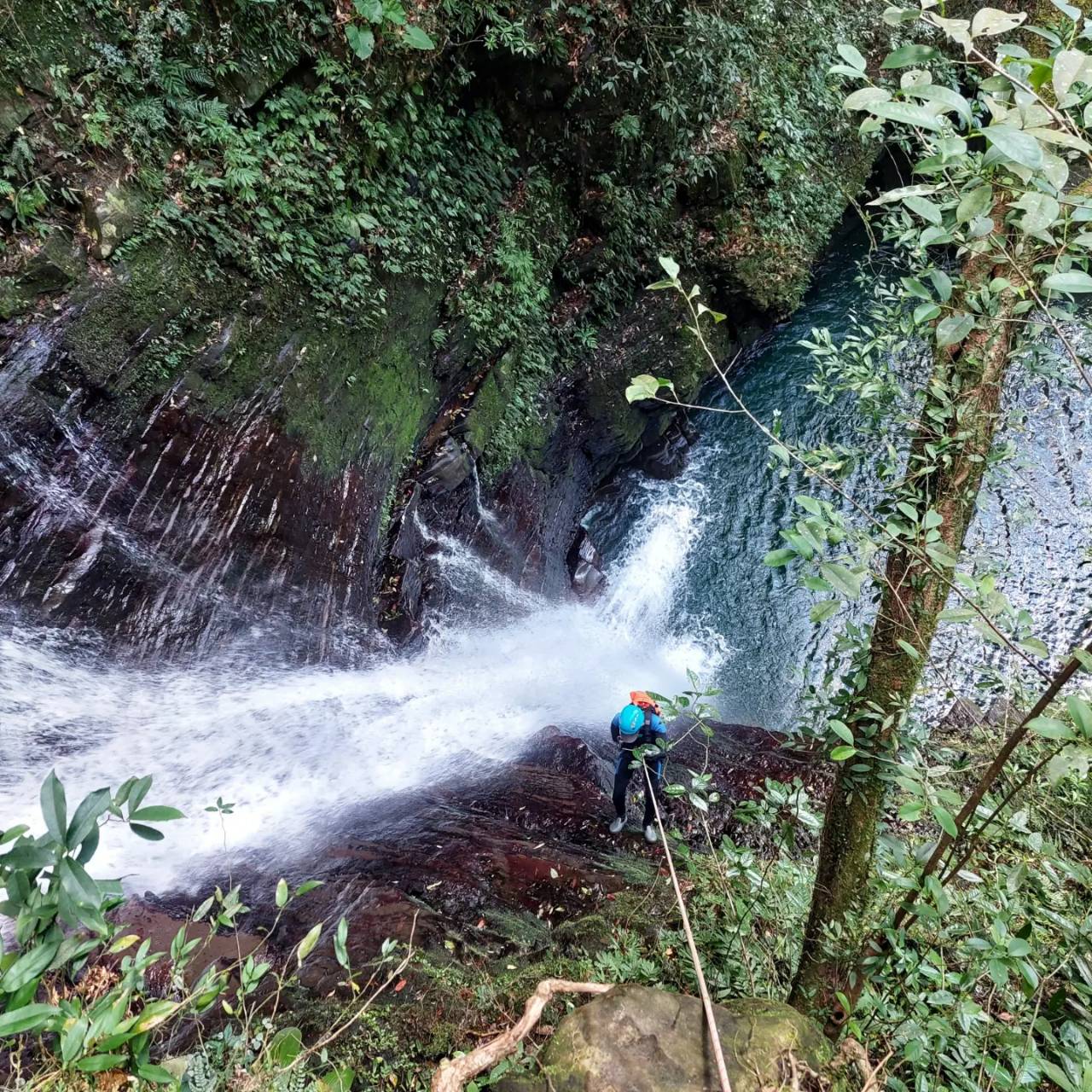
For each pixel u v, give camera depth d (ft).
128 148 15.92
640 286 35.50
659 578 38.65
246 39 17.52
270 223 18.45
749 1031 5.80
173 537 17.69
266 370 19.15
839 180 41.55
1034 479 31.27
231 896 6.31
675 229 35.42
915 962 6.97
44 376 14.99
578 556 37.11
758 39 35.70
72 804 15.39
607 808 19.22
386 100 20.71
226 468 18.57
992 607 5.32
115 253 15.71
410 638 24.77
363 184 20.72
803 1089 5.59
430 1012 10.43
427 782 20.39
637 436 38.01
